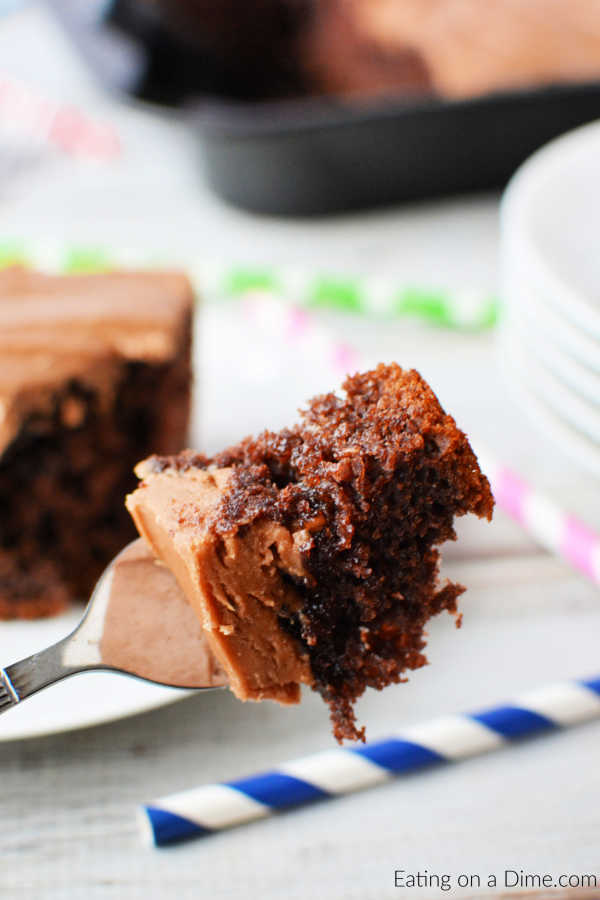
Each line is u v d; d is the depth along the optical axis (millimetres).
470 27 523
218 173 522
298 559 311
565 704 350
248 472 317
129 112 521
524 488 395
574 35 513
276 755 352
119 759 351
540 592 386
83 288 417
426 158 514
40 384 384
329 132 498
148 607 326
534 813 342
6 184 583
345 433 316
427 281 494
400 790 345
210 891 331
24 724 337
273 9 541
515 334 413
